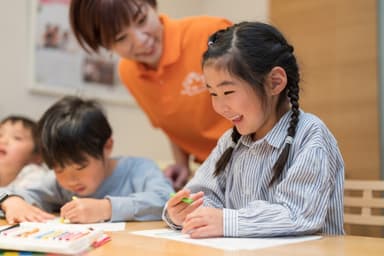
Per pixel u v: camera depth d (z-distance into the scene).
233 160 1.07
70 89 2.23
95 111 1.31
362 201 1.18
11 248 0.71
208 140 1.54
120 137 2.41
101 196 1.33
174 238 0.83
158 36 1.42
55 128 1.24
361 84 2.07
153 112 1.61
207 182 1.08
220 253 0.68
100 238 0.78
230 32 0.96
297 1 2.31
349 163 2.09
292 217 0.85
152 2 1.38
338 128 2.13
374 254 0.68
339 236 0.86
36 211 1.16
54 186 1.36
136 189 1.31
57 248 0.68
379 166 2.00
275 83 0.96
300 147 0.94
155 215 1.18
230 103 0.93
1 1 2.04
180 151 1.69
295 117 0.97
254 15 2.59
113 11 1.27
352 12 2.11
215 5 2.78
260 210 0.86
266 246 0.74
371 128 2.03
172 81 1.49
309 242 0.78
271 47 0.95
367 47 2.06
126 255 0.67
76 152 1.22
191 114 1.51
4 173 1.60
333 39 2.17
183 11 2.73
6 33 2.05
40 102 2.15
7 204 1.19
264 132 1.01
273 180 0.95
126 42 1.34
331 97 2.16
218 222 0.85
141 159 1.40
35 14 2.12
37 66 2.13
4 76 2.04
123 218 1.13
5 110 2.03
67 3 2.23
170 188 1.27
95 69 2.32
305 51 2.26
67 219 1.09
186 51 1.46
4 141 1.60
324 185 0.89
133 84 1.59
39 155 1.54
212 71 0.92
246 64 0.91
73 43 2.24
